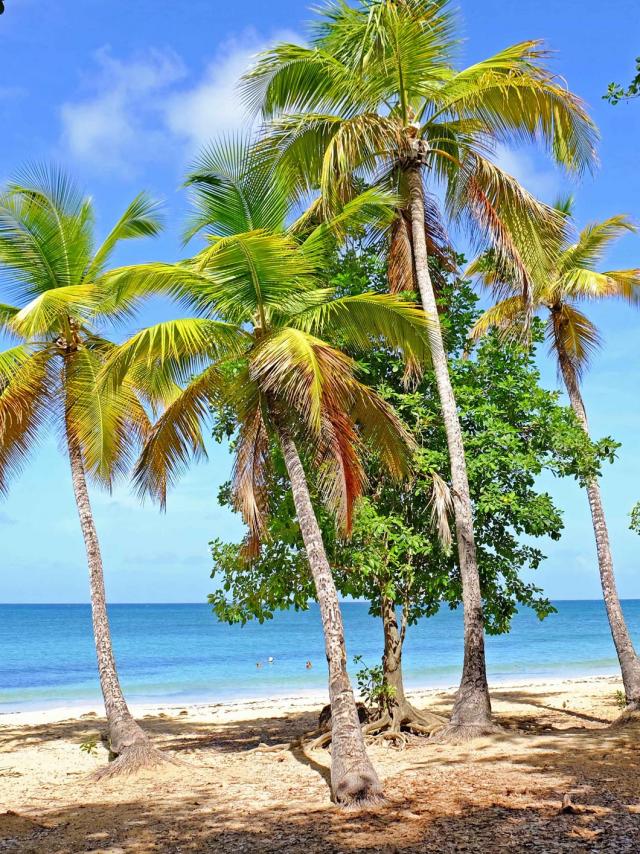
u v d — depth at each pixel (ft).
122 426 49.67
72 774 42.93
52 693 110.63
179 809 32.45
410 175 49.47
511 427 49.14
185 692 105.91
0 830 30.48
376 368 51.11
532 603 49.55
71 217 47.52
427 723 47.32
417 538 45.60
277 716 67.92
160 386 40.11
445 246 53.93
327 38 47.83
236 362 42.55
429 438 50.47
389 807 30.32
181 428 40.65
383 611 49.60
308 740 47.73
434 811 29.30
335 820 29.09
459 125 50.98
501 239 48.73
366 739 46.19
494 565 48.47
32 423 47.67
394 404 50.78
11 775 43.27
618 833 25.35
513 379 50.52
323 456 37.93
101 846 27.53
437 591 49.29
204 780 38.47
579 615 397.80
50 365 47.67
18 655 188.44
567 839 25.04
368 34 45.93
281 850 25.88
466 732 43.29
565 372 61.72
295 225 52.13
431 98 49.90
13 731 64.28
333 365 34.58
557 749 39.91
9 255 46.21
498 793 31.37
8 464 47.88
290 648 197.77
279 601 48.14
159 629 290.97
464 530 45.62
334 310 37.47
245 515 40.42
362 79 47.88
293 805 31.94
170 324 35.19
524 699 70.74
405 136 48.98
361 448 42.27
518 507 47.06
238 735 56.75
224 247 34.40
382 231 54.39
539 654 158.92
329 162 43.52
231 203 37.83
